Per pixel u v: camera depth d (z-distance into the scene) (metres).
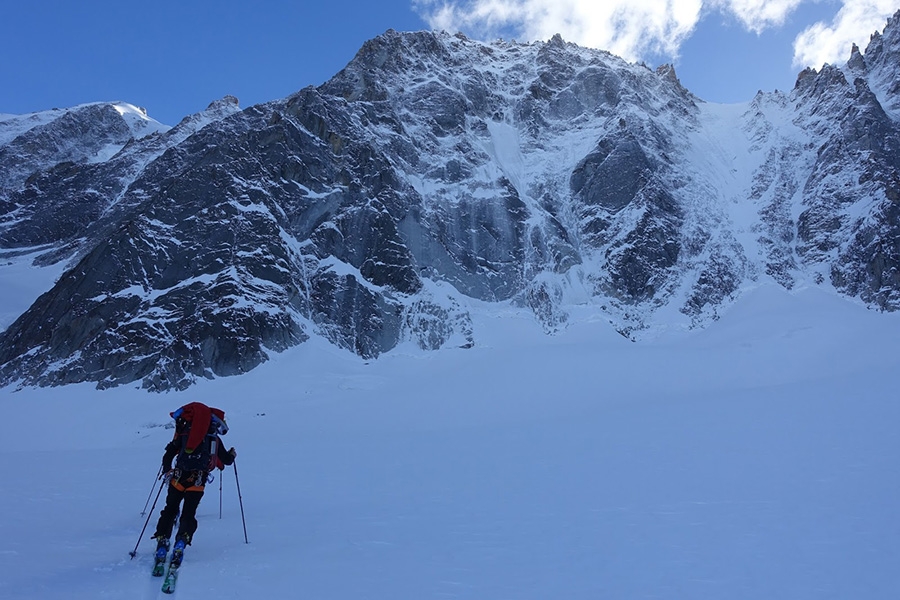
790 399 27.97
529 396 44.97
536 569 7.23
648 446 18.16
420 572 7.05
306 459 20.64
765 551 7.70
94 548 7.78
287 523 10.29
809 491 10.81
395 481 15.25
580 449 18.94
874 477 11.52
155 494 13.48
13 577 6.09
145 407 43.91
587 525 9.54
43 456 24.09
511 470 15.89
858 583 6.51
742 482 12.02
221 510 11.68
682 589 6.46
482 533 9.21
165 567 6.88
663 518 9.70
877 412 20.84
